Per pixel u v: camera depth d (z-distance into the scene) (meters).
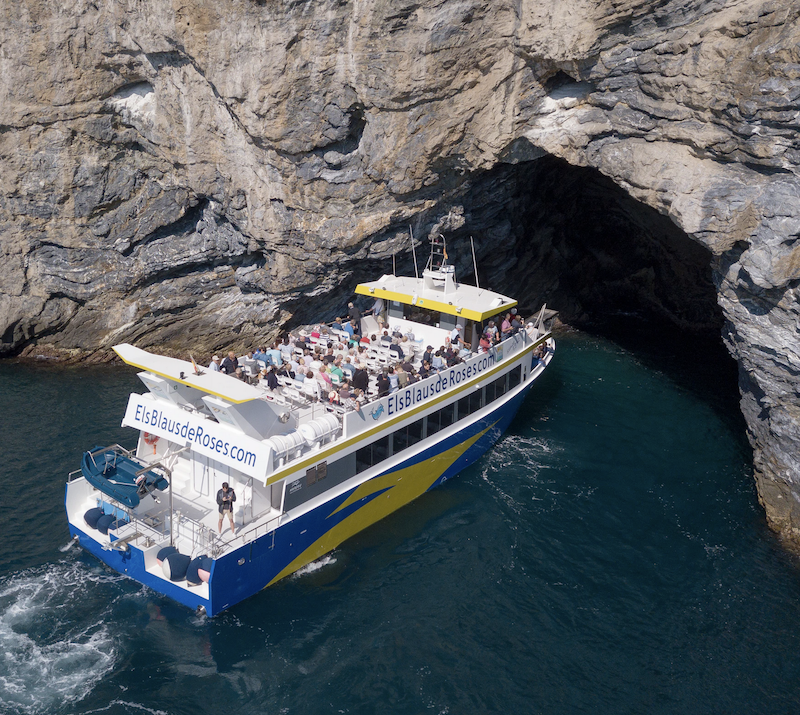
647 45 25.12
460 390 26.94
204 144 32.00
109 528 21.19
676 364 37.56
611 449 29.64
